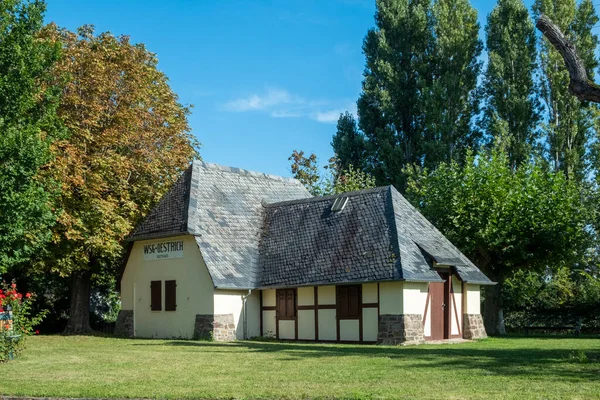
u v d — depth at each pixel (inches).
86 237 1125.1
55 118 932.6
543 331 1371.8
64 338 1049.5
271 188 1284.4
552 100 1866.4
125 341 979.3
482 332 1093.8
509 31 1915.6
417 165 1956.2
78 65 1169.4
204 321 1033.5
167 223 1103.0
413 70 2075.5
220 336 1022.4
